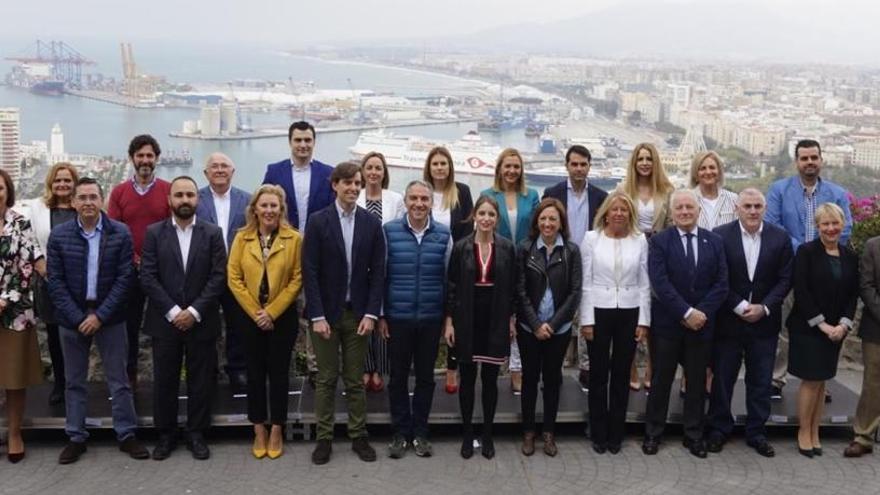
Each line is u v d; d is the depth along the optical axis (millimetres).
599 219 5082
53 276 4680
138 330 5480
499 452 4949
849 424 5223
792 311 5023
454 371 5602
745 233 5023
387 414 5145
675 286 4945
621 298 4926
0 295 4566
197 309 4699
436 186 5707
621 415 4977
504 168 5664
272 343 4797
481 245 4824
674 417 5199
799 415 5023
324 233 4719
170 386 4789
